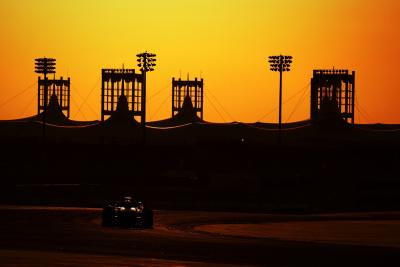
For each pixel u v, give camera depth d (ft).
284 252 428.15
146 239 487.61
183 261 369.09
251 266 359.46
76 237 487.61
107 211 615.57
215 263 366.02
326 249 457.27
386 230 653.71
